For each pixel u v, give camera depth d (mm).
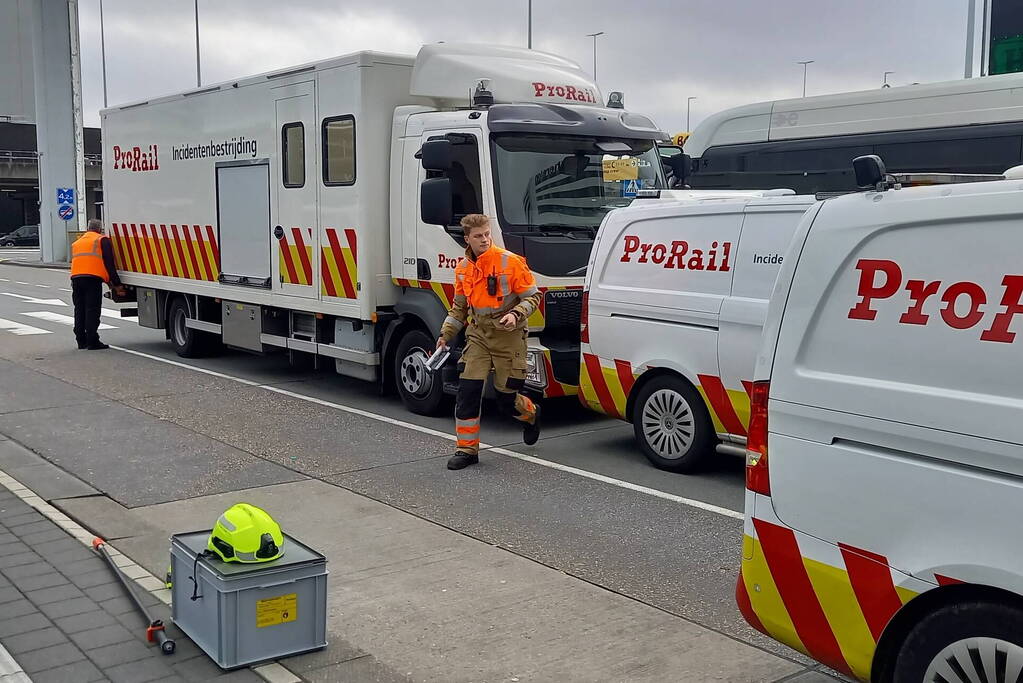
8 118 82750
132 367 12711
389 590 5047
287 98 10508
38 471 7391
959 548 2982
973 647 2998
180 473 7375
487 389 8062
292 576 4207
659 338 7410
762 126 14859
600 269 7934
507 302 7535
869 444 3238
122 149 14273
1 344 14906
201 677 4043
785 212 6641
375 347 10031
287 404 10211
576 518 6336
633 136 9500
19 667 4105
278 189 10812
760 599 3609
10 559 5445
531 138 8828
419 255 9336
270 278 11125
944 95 12688
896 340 3189
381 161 9648
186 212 12703
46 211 36625
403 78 9727
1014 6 15664
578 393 8602
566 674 4109
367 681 4043
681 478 7352
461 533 6000
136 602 4758
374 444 8391
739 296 6852
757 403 3602
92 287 14227
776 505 3527
